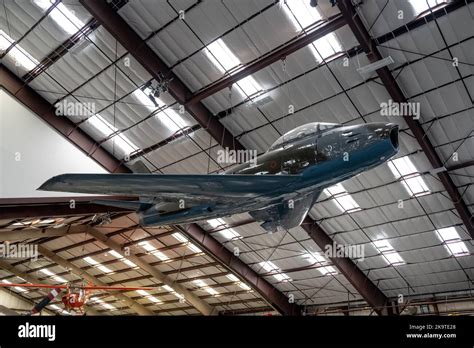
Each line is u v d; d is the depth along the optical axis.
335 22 13.29
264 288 27.75
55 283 34.97
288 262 25.75
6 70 18.36
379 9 13.30
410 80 14.84
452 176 17.59
